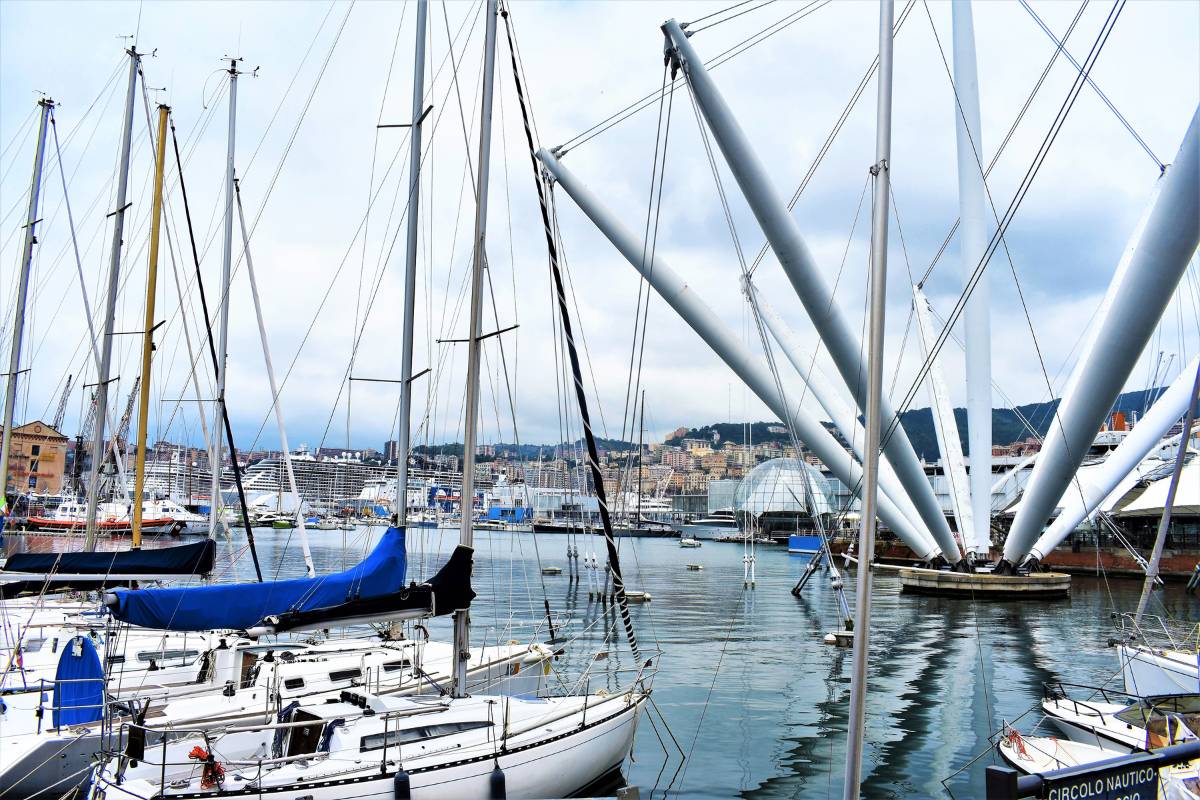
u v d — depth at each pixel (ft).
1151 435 116.88
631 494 597.52
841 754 42.83
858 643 20.25
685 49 61.87
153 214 58.85
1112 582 155.33
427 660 47.75
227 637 45.34
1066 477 99.14
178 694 38.75
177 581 47.57
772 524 350.02
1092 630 91.50
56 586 43.52
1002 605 115.96
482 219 37.14
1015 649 78.33
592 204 86.58
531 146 49.73
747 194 73.51
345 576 32.91
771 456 583.99
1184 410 113.09
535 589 131.34
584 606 109.91
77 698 33.06
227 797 25.68
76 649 33.53
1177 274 71.00
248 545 67.10
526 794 30.30
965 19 123.75
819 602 120.57
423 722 31.50
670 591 136.77
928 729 47.70
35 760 30.40
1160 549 51.31
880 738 45.70
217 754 30.45
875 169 21.33
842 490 342.23
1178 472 50.16
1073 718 39.34
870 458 20.58
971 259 128.26
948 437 146.82
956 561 129.80
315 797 26.30
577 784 32.78
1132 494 180.14
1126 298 74.38
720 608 111.75
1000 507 228.22
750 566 144.97
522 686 50.39
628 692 38.29
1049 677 64.28
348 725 30.19
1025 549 122.42
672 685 59.98
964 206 127.85
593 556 118.01
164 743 26.22
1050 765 34.83
